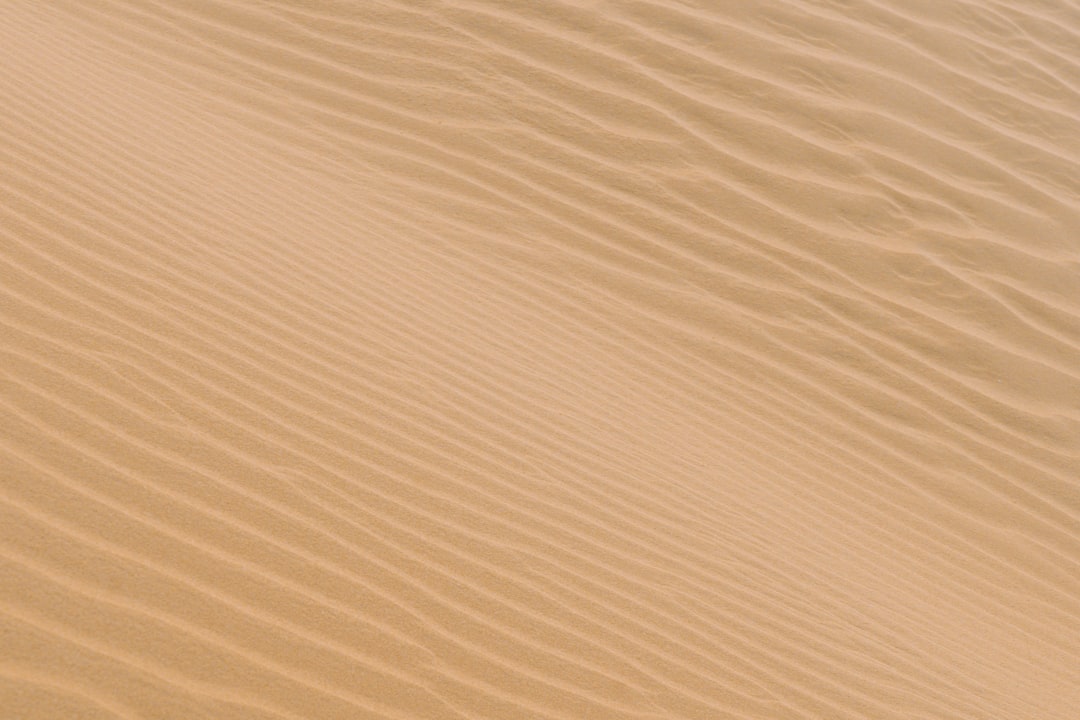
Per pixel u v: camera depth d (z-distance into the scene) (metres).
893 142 6.95
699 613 3.36
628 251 5.90
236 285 4.00
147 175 4.59
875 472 5.21
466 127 6.38
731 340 5.61
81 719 2.07
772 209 6.33
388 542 2.95
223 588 2.52
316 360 3.76
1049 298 6.39
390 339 4.21
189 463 2.88
